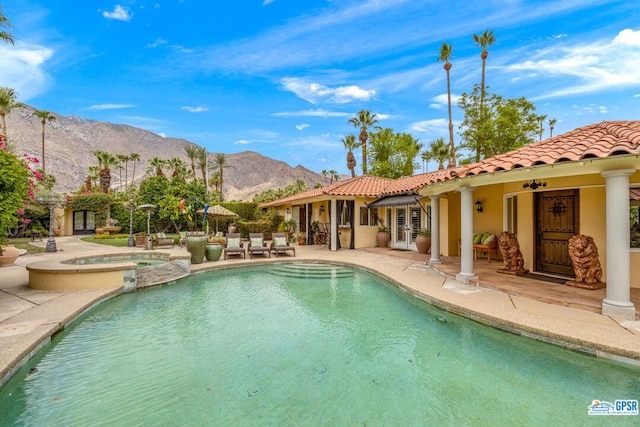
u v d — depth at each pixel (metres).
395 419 3.87
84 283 9.13
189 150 60.22
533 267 10.15
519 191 10.59
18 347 5.10
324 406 4.15
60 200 20.62
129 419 3.91
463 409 4.03
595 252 8.12
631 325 5.68
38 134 176.25
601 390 4.35
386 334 6.54
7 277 10.79
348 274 12.74
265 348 5.94
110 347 5.98
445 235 15.30
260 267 14.24
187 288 10.71
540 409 3.98
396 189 18.28
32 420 3.89
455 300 7.55
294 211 27.06
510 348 5.67
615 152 5.57
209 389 4.57
